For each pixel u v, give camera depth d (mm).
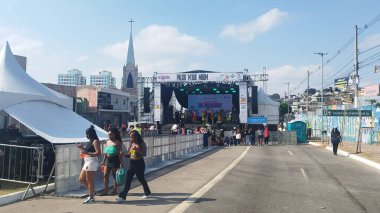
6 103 14297
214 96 47531
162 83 44344
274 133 40375
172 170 16406
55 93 18031
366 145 35250
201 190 11258
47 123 14875
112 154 10422
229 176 14344
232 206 9078
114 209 8711
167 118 46562
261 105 61688
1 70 16375
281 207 9031
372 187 12102
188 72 43938
